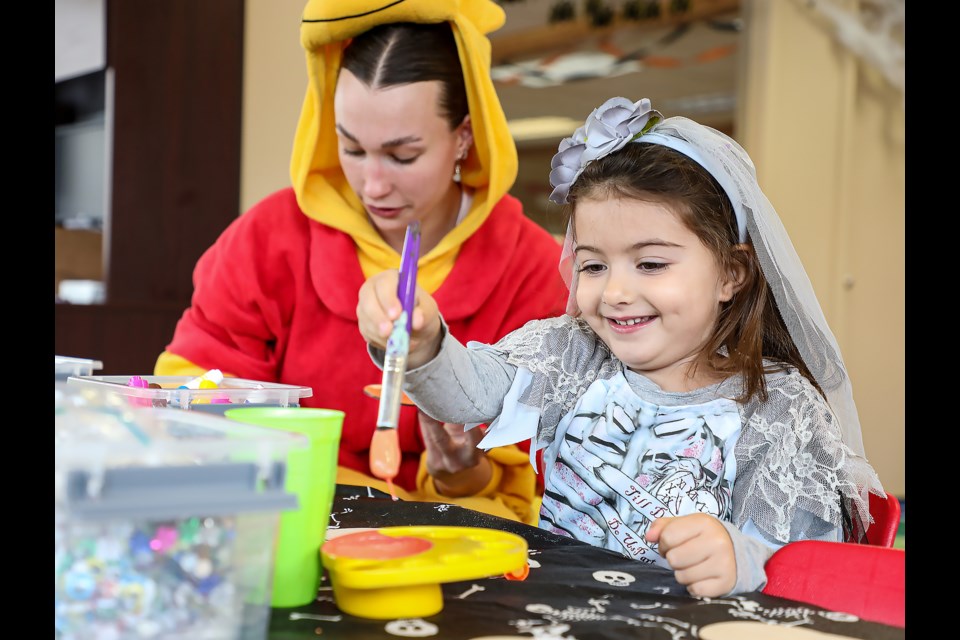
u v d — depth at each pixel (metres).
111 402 0.52
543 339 1.00
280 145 2.81
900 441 4.00
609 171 0.90
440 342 0.86
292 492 0.52
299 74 2.80
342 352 1.33
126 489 0.43
